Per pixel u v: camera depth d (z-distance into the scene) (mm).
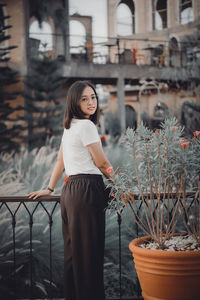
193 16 20453
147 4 23344
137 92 23734
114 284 3549
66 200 2234
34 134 14320
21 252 3318
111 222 3574
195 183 2426
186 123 9344
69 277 2340
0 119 14914
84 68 16562
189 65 12039
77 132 2238
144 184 2318
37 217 3520
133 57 19203
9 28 15734
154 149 2213
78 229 2180
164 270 2174
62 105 14969
